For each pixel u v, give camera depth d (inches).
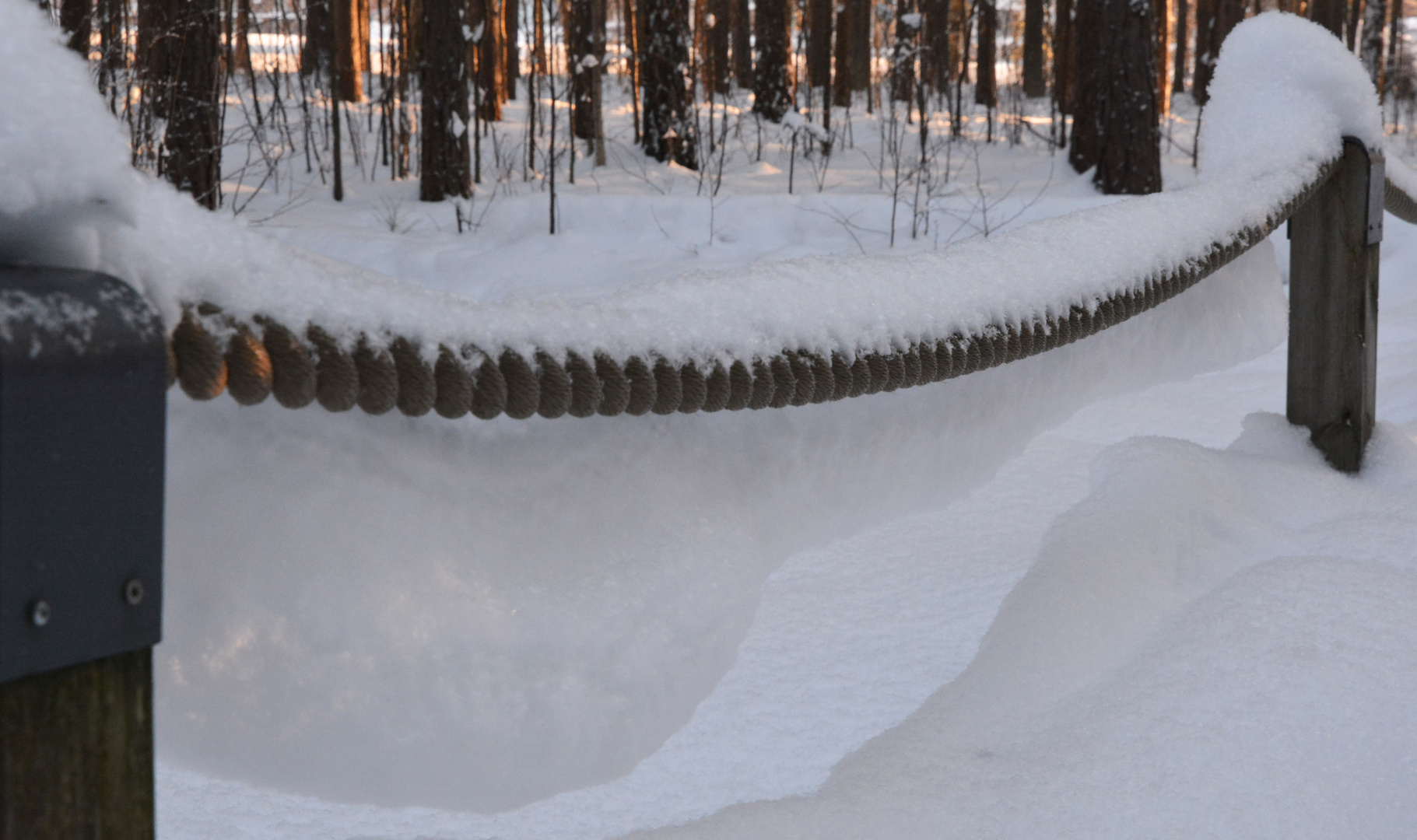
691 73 510.0
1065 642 81.7
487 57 567.2
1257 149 106.7
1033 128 681.0
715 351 53.7
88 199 29.2
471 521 50.0
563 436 54.7
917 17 526.3
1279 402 200.2
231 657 42.3
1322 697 70.7
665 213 389.1
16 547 26.1
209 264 35.0
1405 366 204.7
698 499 59.6
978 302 69.9
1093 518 98.5
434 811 82.2
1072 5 588.7
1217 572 93.4
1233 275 111.9
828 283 62.4
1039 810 63.3
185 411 42.1
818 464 68.1
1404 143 754.2
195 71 323.9
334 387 37.4
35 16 28.8
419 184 442.9
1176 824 61.6
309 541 44.4
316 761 44.2
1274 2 812.0
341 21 661.9
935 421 76.8
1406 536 95.8
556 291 316.8
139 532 28.9
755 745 88.3
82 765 28.5
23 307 26.0
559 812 80.7
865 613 112.8
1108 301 81.3
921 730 72.7
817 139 551.8
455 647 47.5
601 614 52.3
